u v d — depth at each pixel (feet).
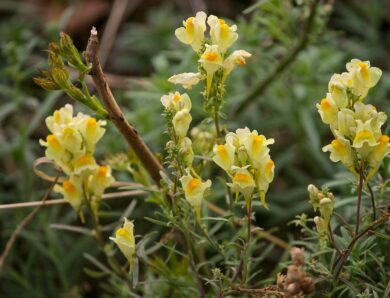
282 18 2.92
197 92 2.96
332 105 1.88
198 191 1.93
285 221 2.87
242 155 1.87
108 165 2.20
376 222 1.93
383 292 1.99
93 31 1.96
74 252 2.74
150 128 2.96
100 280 2.82
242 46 2.98
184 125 1.94
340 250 2.01
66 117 2.03
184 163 1.96
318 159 2.87
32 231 2.83
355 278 2.03
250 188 1.88
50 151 2.00
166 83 2.89
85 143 2.02
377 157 1.87
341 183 2.31
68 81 1.97
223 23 1.99
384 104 2.98
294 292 1.81
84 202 2.13
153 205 2.82
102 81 2.00
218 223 2.42
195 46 2.03
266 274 2.78
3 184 3.01
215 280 2.03
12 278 2.81
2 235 2.84
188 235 2.06
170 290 2.41
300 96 3.00
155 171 2.14
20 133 2.86
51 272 2.75
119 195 2.31
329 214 1.93
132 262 1.99
